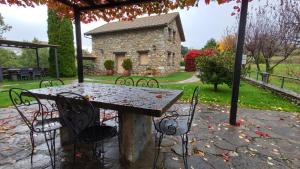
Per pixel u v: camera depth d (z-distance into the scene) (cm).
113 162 218
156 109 167
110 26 1523
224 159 227
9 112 405
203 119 370
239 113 416
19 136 283
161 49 1262
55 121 226
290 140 283
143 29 1302
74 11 388
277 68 1242
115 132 210
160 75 1279
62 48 1291
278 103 516
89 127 213
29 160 219
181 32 1688
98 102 195
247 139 283
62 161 218
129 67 1323
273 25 903
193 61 1667
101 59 1482
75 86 306
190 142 270
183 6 340
